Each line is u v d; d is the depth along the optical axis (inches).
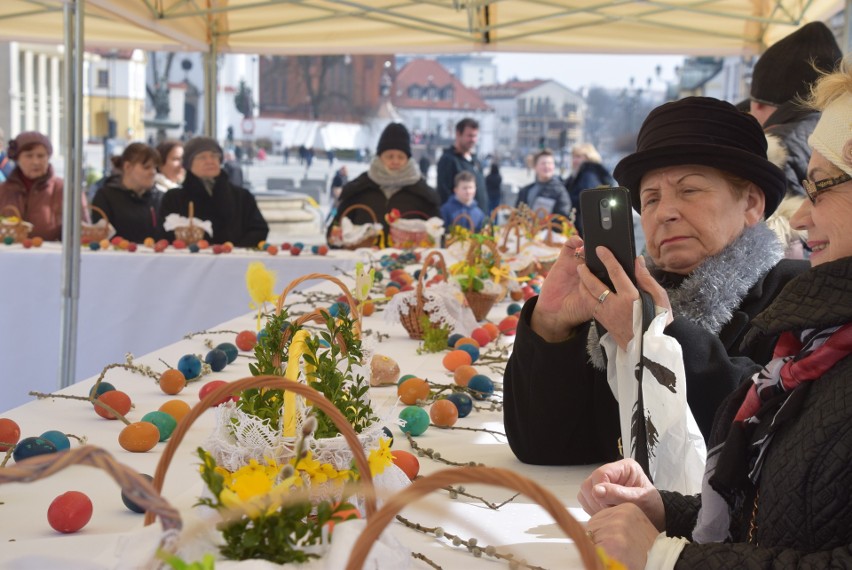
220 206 277.3
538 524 64.5
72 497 59.6
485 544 59.9
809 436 50.1
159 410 86.0
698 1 313.4
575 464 82.0
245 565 39.4
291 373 55.1
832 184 53.8
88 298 229.0
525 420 80.7
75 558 51.7
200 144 275.7
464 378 103.6
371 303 157.2
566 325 80.3
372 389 105.3
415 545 59.3
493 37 330.3
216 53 339.3
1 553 53.0
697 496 65.2
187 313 232.2
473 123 363.6
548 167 372.8
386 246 284.2
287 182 542.9
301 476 49.3
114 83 523.5
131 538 42.3
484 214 351.9
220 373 110.2
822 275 52.3
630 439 72.3
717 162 85.3
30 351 225.9
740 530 58.0
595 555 31.4
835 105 54.8
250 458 52.4
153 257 230.8
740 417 57.9
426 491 33.3
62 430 84.0
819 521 49.2
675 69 547.5
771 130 133.4
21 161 275.4
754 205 89.5
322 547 41.8
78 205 191.9
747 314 86.6
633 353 71.9
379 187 300.4
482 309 147.9
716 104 87.9
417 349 127.0
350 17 330.0
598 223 74.2
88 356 229.5
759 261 87.2
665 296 75.0
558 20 326.0
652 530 57.4
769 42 314.3
